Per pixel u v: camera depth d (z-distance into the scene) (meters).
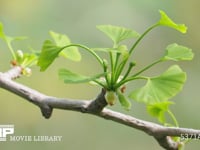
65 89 1.21
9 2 1.21
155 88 0.49
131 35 0.52
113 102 0.49
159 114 0.56
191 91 1.26
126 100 0.49
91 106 0.51
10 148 1.10
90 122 1.19
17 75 0.59
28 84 1.18
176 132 0.51
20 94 0.53
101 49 0.49
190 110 1.23
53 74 1.21
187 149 1.08
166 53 0.50
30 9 1.23
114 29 0.53
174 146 0.52
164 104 0.55
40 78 1.19
